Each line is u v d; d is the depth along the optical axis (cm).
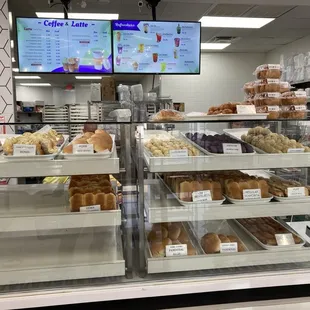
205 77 673
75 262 129
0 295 118
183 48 353
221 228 158
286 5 389
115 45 338
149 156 140
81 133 145
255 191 147
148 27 342
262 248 143
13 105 302
